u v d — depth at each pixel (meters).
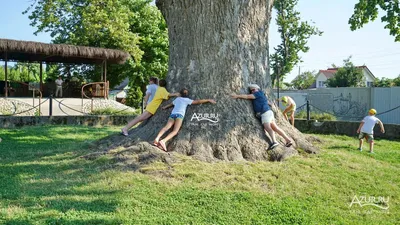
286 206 5.00
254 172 6.25
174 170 6.14
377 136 12.92
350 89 22.47
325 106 24.00
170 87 8.09
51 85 23.45
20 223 4.23
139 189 5.42
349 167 7.00
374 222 4.72
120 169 6.26
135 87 28.22
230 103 7.61
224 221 4.53
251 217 4.64
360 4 15.08
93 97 22.34
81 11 27.97
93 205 4.86
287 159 7.12
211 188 5.55
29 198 5.07
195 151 6.92
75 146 8.55
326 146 9.09
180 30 8.11
